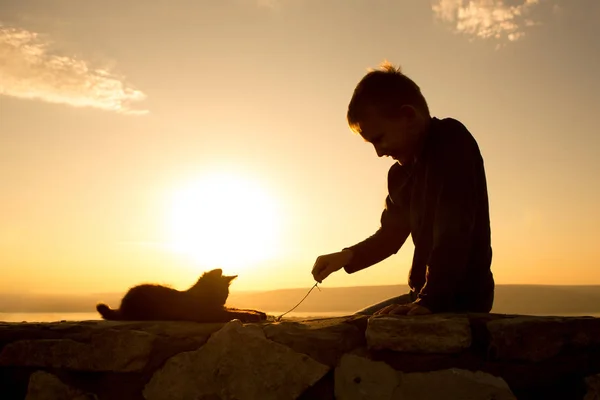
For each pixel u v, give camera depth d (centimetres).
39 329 270
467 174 258
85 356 254
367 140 288
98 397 251
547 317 238
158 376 246
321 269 307
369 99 276
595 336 230
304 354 236
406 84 279
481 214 271
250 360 240
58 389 255
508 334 226
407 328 229
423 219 279
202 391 241
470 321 234
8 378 266
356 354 236
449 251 249
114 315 343
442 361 228
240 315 318
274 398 233
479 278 269
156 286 346
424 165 278
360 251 313
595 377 224
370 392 228
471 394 221
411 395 225
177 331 255
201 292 346
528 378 226
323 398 234
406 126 274
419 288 285
